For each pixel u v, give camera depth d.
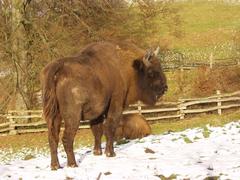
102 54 12.41
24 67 28.47
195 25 53.88
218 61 39.69
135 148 13.70
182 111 28.45
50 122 11.27
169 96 34.47
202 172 10.29
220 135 14.94
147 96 13.70
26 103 29.14
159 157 12.26
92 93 11.64
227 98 29.30
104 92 12.05
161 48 43.03
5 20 28.44
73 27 29.70
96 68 11.98
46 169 11.61
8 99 29.33
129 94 13.48
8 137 26.47
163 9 39.03
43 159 13.39
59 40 28.39
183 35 49.06
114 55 12.74
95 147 13.22
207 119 27.05
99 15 30.67
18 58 28.16
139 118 18.78
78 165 11.74
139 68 13.27
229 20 55.12
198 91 34.97
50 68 11.34
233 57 41.00
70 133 11.36
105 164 11.66
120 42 13.11
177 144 13.98
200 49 45.41
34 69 28.53
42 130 27.31
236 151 12.41
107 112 12.77
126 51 13.05
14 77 28.88
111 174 10.68
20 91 28.97
